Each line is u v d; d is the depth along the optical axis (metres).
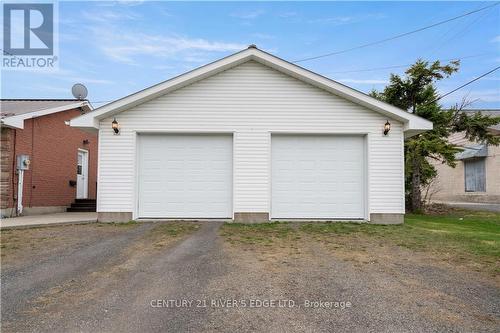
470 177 24.78
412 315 3.84
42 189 12.46
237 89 10.06
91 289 4.58
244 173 9.94
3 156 10.84
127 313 3.85
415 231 8.81
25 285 4.73
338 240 7.61
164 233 8.15
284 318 3.75
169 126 9.95
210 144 10.12
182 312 3.88
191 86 10.02
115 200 9.76
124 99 9.57
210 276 5.08
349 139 10.22
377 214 9.90
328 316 3.80
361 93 9.70
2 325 3.56
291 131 10.03
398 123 10.05
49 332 3.41
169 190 10.05
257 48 9.71
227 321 3.67
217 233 8.20
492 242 7.58
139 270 5.37
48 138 12.83
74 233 8.14
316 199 10.12
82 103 14.55
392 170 9.98
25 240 7.38
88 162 15.59
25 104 13.71
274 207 10.05
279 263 5.78
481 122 13.87
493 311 3.96
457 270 5.51
